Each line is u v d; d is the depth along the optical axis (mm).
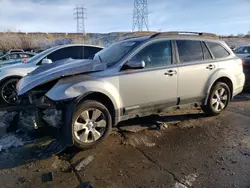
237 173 3223
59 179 3121
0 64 9984
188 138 4355
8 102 6520
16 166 3426
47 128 3834
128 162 3527
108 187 2945
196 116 5547
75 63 4312
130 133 4566
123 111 4207
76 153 3801
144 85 4316
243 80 5973
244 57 8570
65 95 3602
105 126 4031
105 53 4848
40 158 3639
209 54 5277
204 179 3090
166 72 4539
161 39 4645
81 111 3787
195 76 4941
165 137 4398
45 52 7344
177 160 3578
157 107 4590
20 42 36469
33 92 3826
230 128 4844
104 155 3734
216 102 5461
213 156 3691
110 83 4008
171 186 2953
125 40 4988
